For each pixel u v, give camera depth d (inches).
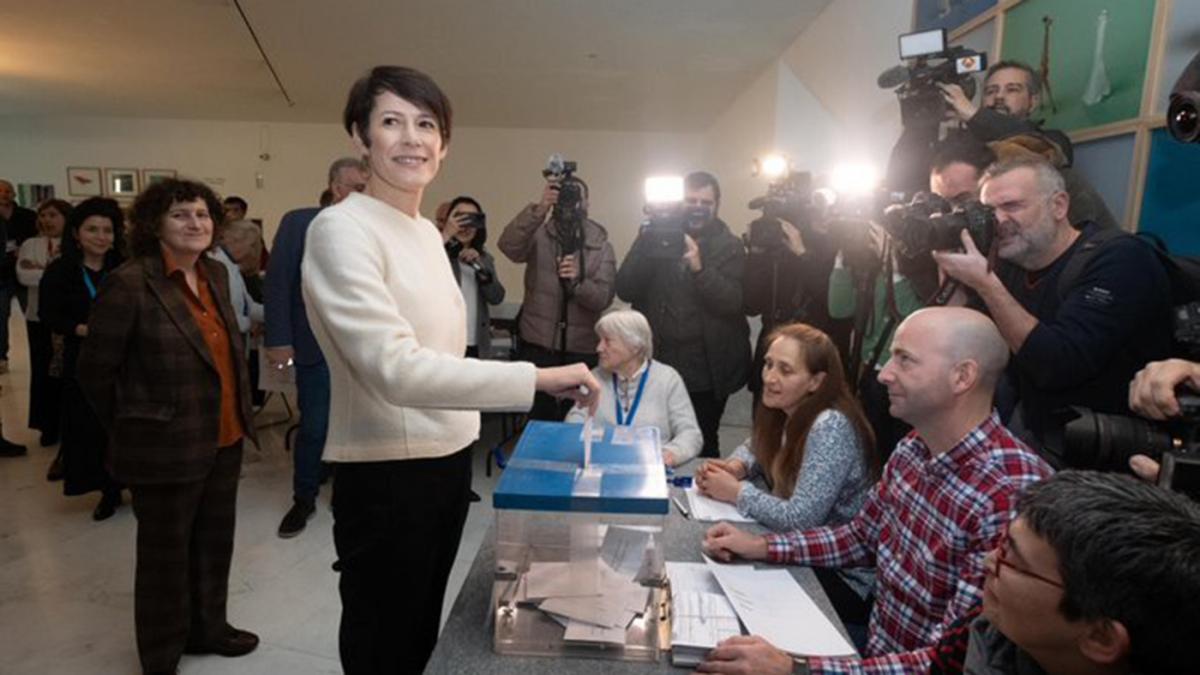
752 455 71.0
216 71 210.1
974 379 42.9
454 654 37.3
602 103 245.0
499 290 135.9
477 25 160.4
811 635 40.6
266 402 187.2
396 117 44.2
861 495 60.7
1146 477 36.2
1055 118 73.6
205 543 75.5
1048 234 53.5
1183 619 22.9
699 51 175.6
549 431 50.1
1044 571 26.0
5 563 98.9
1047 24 74.9
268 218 307.6
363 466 45.7
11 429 162.9
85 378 65.7
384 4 148.0
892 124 112.8
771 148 181.8
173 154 302.7
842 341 99.3
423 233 48.1
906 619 45.4
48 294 110.3
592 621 38.4
